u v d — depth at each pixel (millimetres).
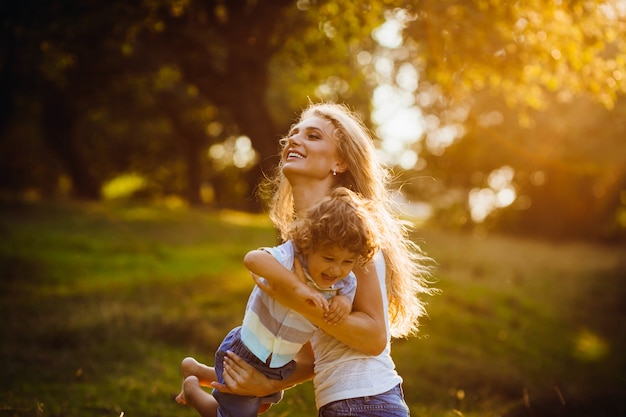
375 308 2557
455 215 26859
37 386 5652
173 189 38500
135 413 5125
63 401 5227
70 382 5852
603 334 11344
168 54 11305
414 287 2930
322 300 2400
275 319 2559
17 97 20922
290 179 2834
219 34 9844
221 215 23578
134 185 38594
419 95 21578
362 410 2490
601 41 6859
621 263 18109
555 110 22000
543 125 22766
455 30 6816
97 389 5656
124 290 10008
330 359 2584
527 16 6828
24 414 4758
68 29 8977
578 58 7035
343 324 2455
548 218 28344
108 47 12469
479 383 7363
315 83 10547
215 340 7609
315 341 2658
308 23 9281
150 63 13398
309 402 5605
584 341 10836
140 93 19859
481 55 7039
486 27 6805
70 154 24891
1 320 7742
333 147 2828
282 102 23031
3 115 18938
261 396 2693
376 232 2475
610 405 6398
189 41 10461
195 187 31719
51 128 24188
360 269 2580
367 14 7547
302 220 2496
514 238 26688
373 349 2520
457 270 14359
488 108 20469
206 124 28344
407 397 6422
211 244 15523
